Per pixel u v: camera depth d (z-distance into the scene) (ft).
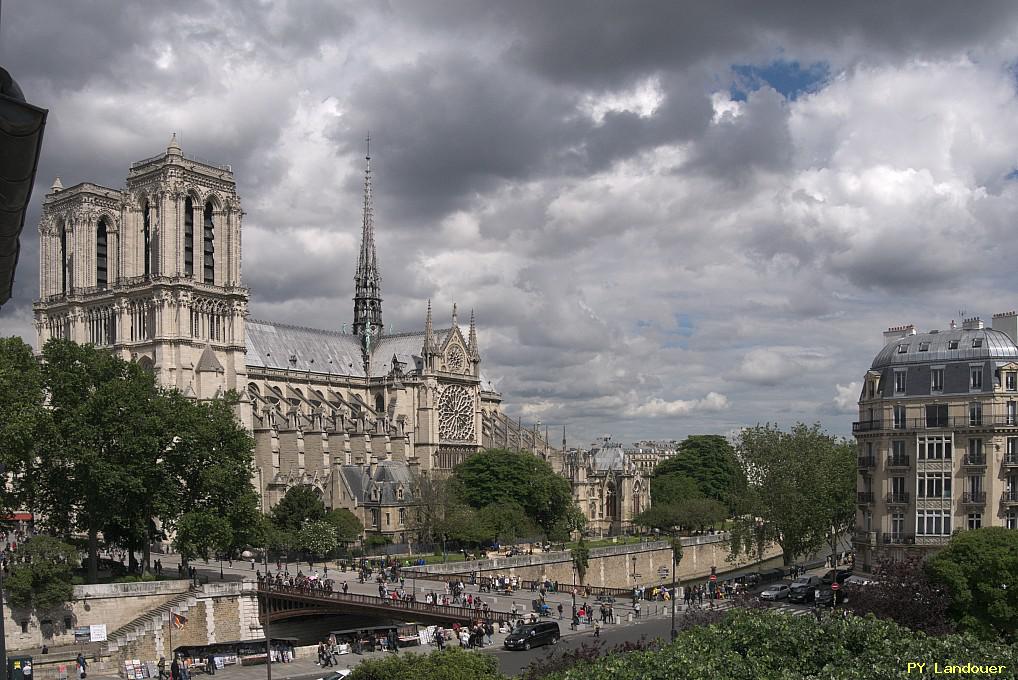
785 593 392.68
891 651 144.87
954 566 257.75
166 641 343.67
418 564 465.88
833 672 138.00
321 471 629.51
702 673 140.15
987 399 347.15
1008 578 253.85
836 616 166.20
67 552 347.77
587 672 146.51
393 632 325.62
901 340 379.35
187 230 629.92
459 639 308.81
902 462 360.69
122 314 627.46
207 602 359.05
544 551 550.36
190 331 614.75
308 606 362.33
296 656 328.70
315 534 498.28
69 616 340.39
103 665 324.39
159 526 545.03
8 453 321.11
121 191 638.94
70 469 368.68
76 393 388.98
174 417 394.11
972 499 345.51
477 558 520.01
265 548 482.28
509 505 592.60
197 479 401.70
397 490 606.55
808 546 485.97
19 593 326.85
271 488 624.59
